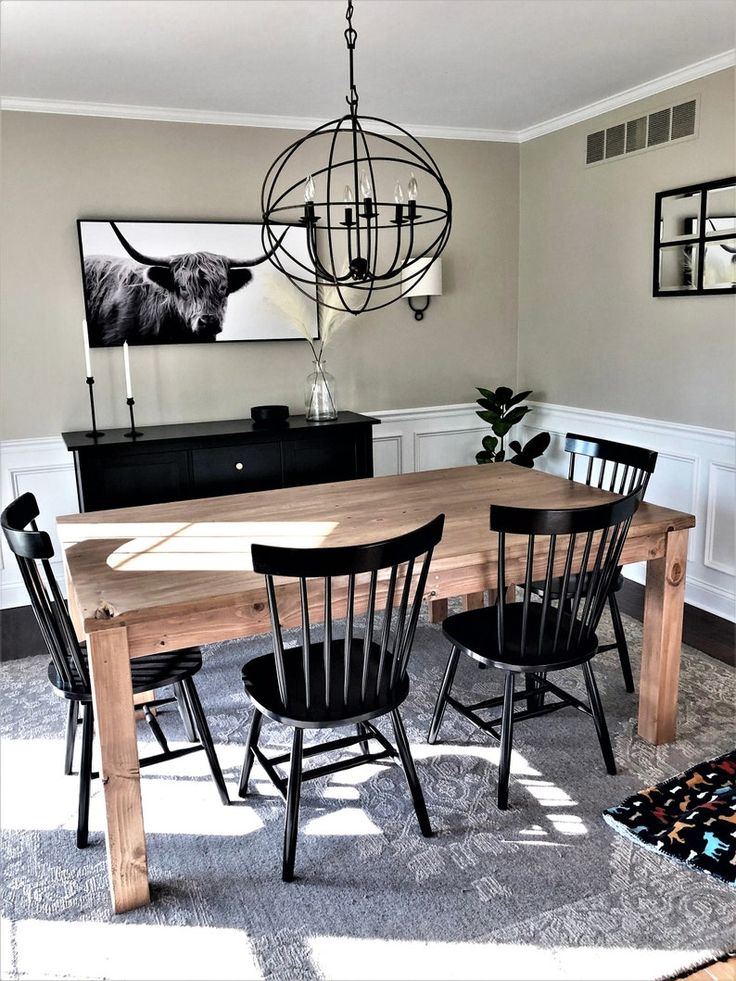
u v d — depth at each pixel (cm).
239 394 430
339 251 436
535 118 434
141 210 395
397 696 209
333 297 427
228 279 412
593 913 192
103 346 395
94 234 384
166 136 393
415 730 279
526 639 239
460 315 478
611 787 241
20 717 291
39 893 204
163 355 410
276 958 181
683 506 386
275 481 399
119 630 186
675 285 373
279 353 436
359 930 188
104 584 206
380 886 203
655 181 379
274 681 217
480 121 438
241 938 187
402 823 228
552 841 218
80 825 220
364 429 412
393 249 449
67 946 186
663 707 261
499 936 185
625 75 358
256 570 186
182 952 183
